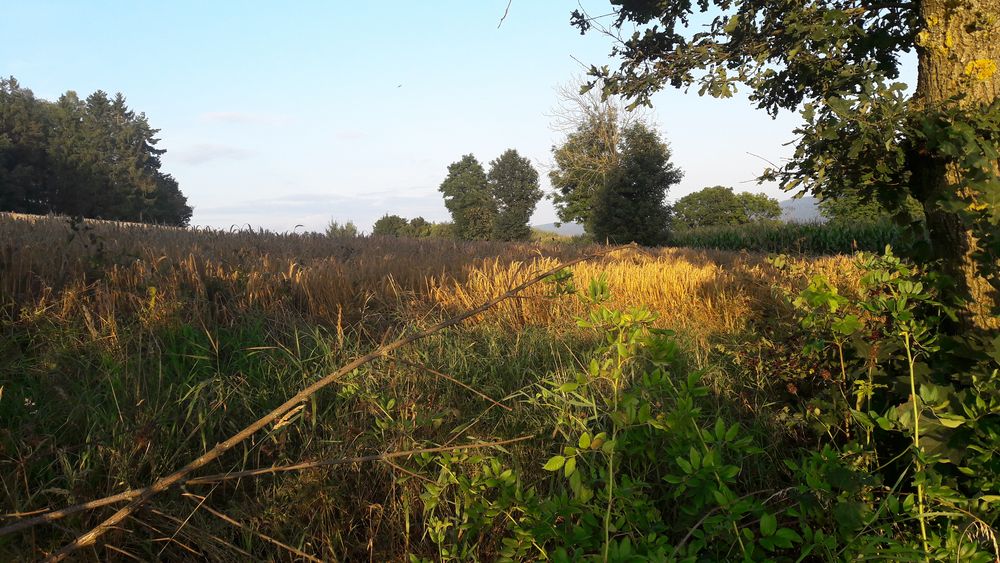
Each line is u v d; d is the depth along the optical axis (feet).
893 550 6.37
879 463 9.07
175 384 11.34
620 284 24.72
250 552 8.07
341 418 10.50
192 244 27.89
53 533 7.70
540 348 15.62
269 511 8.34
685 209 240.73
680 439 6.80
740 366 13.11
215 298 17.24
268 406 10.89
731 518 6.11
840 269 15.16
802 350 10.02
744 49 15.05
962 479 8.29
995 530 7.35
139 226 36.91
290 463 9.00
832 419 9.47
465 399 11.79
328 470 8.93
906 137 10.28
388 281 22.15
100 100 290.76
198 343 13.43
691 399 6.75
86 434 9.30
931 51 10.82
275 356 13.35
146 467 8.80
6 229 25.23
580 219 180.75
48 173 231.30
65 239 20.58
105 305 14.51
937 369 9.13
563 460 6.63
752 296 20.77
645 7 16.28
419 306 19.94
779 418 10.50
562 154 174.60
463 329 17.19
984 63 10.18
